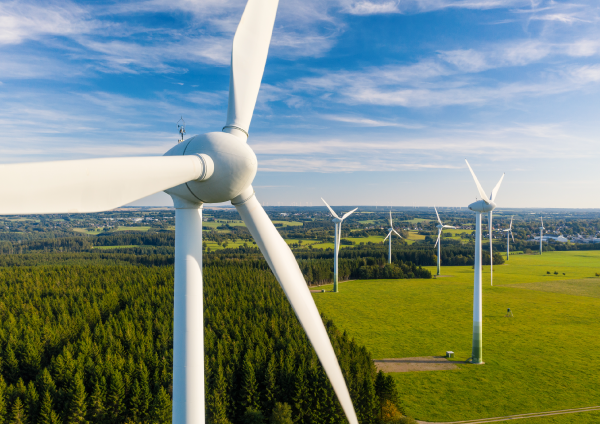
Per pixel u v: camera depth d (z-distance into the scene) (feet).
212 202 35.53
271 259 42.50
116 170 24.50
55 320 199.00
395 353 205.16
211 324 187.93
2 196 18.12
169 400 119.65
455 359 195.00
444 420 134.31
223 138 33.42
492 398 150.92
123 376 133.80
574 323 266.77
